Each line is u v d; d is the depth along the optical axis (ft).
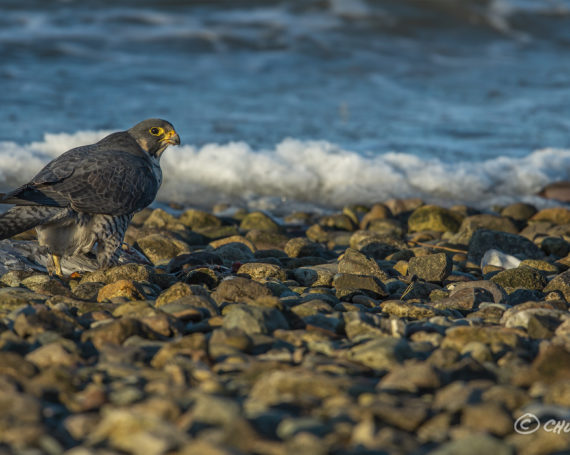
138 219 53.72
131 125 75.66
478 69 111.55
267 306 26.94
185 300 28.07
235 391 20.43
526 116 88.12
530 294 33.22
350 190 62.75
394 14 126.41
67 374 20.62
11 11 114.42
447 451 16.44
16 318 25.81
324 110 87.10
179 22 117.50
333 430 17.44
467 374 21.56
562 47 124.47
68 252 34.35
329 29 120.88
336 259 41.50
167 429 16.93
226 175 62.95
